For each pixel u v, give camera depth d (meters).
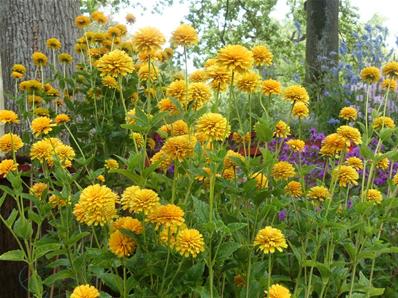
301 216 1.22
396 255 1.38
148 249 0.96
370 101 3.16
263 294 1.02
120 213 1.51
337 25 4.88
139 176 1.02
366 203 1.08
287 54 7.71
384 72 1.35
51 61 2.93
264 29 8.02
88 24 2.08
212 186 0.95
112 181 1.68
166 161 1.14
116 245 0.92
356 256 1.09
